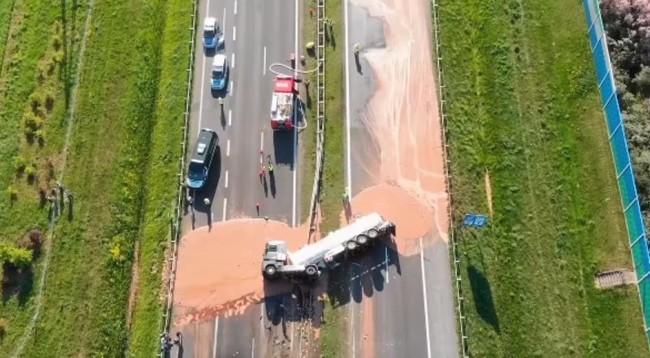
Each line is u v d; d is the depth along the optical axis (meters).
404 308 54.56
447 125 61.09
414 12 66.50
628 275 54.62
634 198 55.09
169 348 53.81
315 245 54.94
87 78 64.00
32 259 56.22
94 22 66.69
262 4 67.12
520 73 63.00
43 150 60.66
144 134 61.91
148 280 56.44
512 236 56.50
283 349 53.59
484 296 54.50
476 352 52.78
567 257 55.72
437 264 55.91
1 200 58.56
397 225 57.34
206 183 59.50
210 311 55.09
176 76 64.31
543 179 58.62
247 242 57.50
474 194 58.31
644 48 62.28
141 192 59.91
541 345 52.97
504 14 65.62
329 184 59.38
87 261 56.50
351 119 61.88
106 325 54.47
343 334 53.88
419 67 64.06
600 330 53.25
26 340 53.78
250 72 64.44
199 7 67.19
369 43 65.19
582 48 63.47
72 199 58.62
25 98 63.12
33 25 66.75
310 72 64.12
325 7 66.81
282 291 55.38
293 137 61.38
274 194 59.22
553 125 60.66
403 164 59.88
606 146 59.31
